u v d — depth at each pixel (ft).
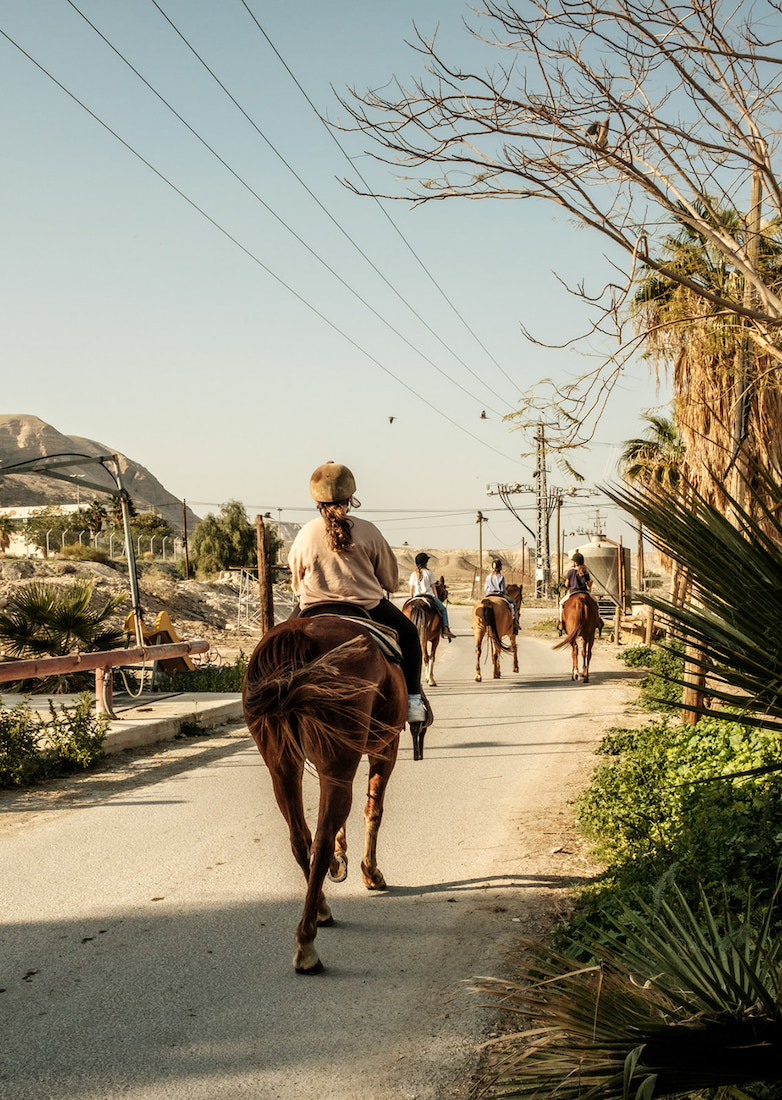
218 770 33.32
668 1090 8.38
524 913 18.63
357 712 15.31
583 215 18.57
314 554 18.37
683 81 18.15
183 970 15.88
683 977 9.39
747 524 9.58
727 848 17.99
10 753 30.71
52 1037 13.46
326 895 19.98
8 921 18.26
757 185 21.91
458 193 18.74
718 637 9.43
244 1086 12.13
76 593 53.78
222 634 108.37
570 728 42.78
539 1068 8.63
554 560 303.07
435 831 25.17
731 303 18.63
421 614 60.08
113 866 21.89
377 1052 13.05
